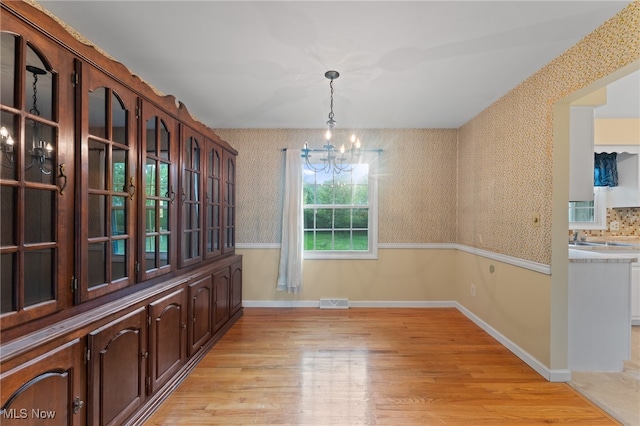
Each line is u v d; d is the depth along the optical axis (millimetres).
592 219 3930
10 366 1037
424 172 3879
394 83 2543
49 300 1255
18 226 1128
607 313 2311
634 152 3652
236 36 1885
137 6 1598
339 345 2754
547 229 2230
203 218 2746
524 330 2486
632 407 1897
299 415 1812
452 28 1791
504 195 2791
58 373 1211
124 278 1700
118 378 1529
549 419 1789
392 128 3865
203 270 2584
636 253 3227
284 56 2123
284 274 3826
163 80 2508
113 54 2105
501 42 1939
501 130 2842
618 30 1649
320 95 2805
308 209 3984
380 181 3887
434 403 1933
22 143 1136
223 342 2816
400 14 1659
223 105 3062
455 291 3875
